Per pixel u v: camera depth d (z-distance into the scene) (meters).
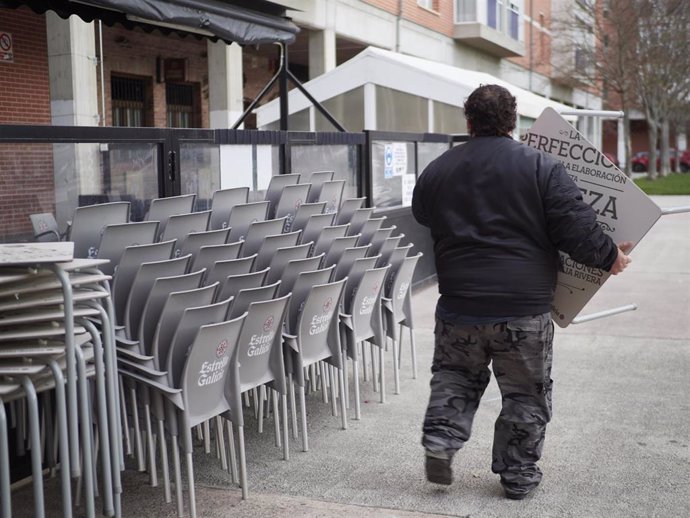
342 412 5.57
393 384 6.69
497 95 4.29
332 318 5.44
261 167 7.32
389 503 4.37
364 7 20.70
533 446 4.35
